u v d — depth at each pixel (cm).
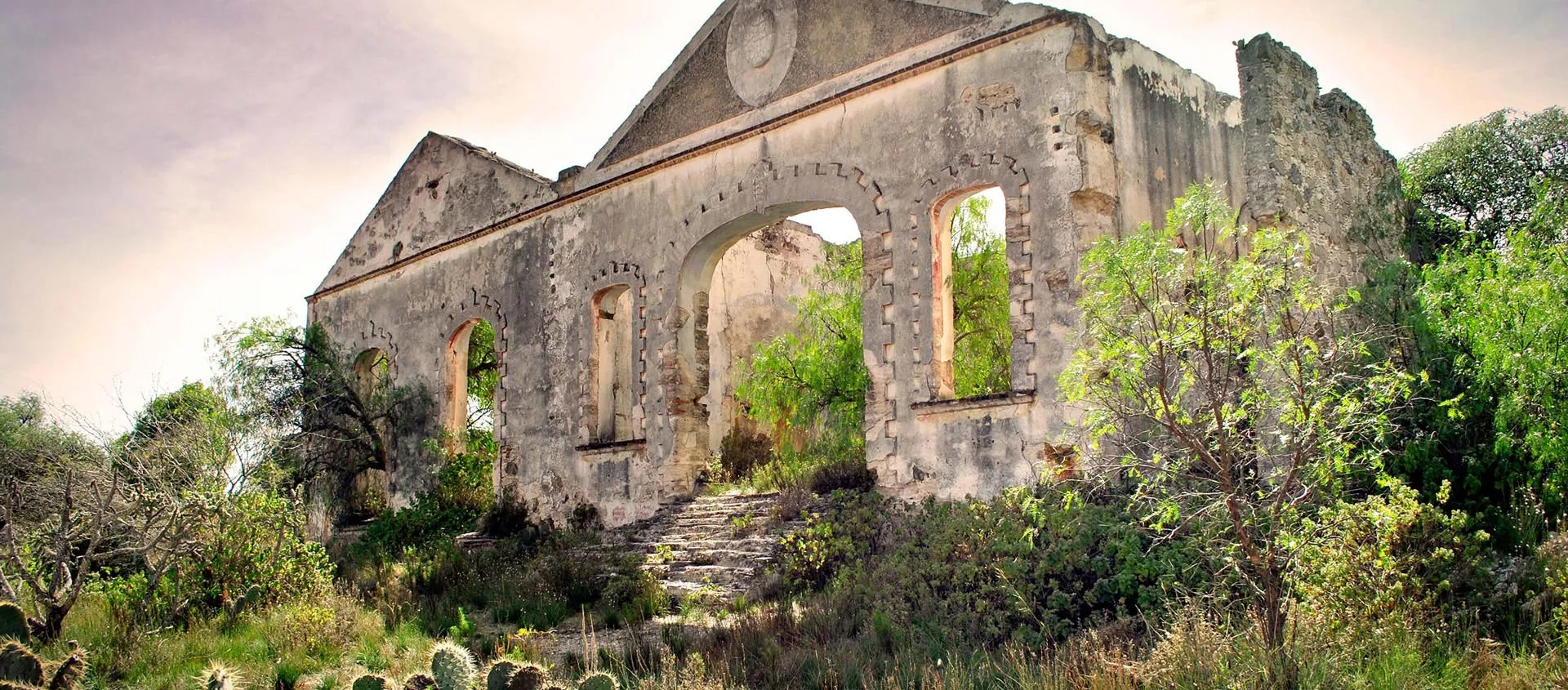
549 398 2053
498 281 2206
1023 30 1427
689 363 1844
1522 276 1095
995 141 1449
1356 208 1483
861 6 1628
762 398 2134
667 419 1822
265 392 2448
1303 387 848
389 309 2484
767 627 1080
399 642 1154
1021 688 797
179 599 1227
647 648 1021
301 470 2372
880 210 1563
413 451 2345
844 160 1619
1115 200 1370
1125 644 907
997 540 1105
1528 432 1038
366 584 1531
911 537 1296
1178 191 1496
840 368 2062
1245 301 849
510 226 2195
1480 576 880
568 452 1998
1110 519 1080
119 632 1144
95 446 1393
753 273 2666
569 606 1398
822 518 1448
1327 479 841
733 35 1805
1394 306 1240
